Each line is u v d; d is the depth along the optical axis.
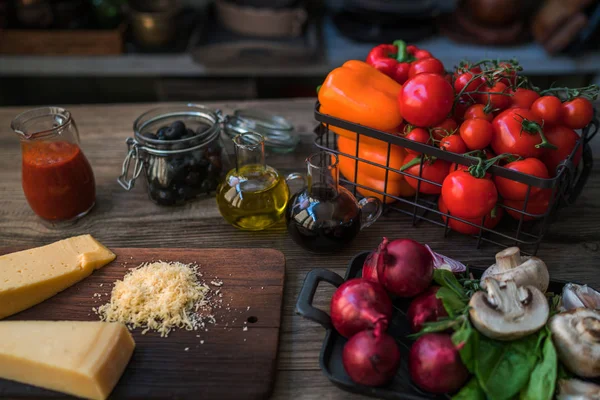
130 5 2.16
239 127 1.18
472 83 0.94
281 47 2.06
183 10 2.39
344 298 0.70
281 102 1.49
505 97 0.93
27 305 0.83
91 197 1.07
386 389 0.69
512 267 0.76
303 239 0.92
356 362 0.65
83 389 0.70
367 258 0.81
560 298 0.77
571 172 0.83
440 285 0.75
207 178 1.09
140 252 0.94
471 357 0.64
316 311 0.74
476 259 0.94
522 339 0.68
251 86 2.23
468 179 0.84
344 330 0.71
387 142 0.93
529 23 2.27
